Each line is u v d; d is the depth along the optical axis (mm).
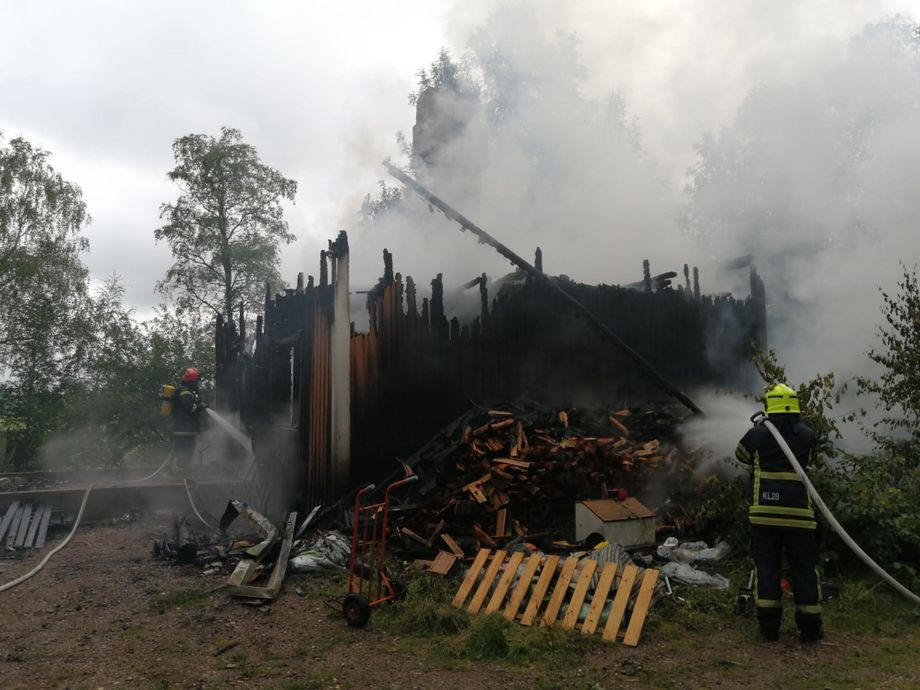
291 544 6266
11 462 15555
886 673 3777
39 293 17516
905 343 7312
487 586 4973
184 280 19438
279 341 9094
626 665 3891
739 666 3887
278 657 4078
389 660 4008
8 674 3838
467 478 6824
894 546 5496
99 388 16844
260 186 19656
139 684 3672
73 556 6922
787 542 4422
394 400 7578
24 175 18438
